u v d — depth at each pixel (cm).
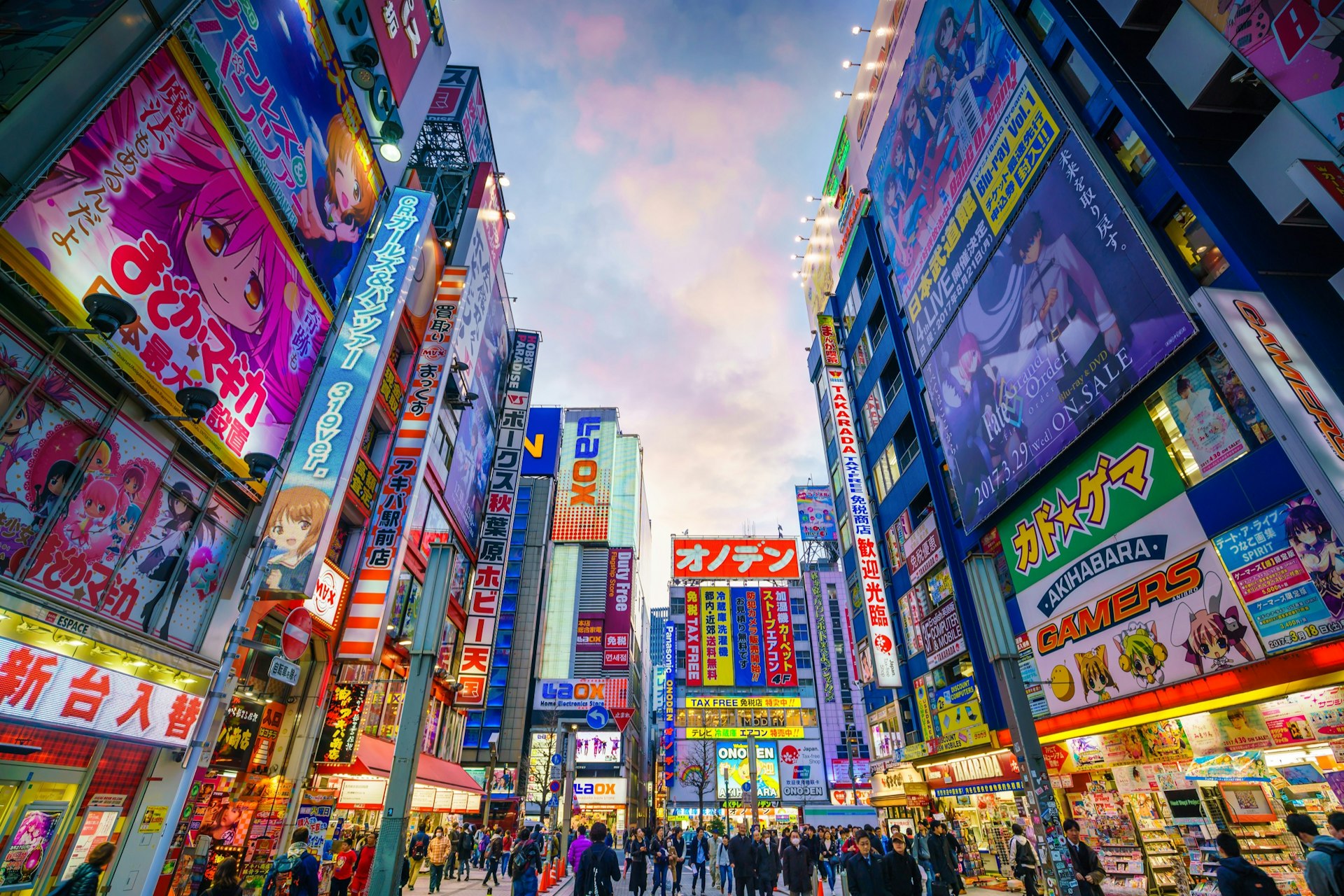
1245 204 1327
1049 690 1817
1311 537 1123
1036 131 1950
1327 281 1234
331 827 1827
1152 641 1454
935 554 2742
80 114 855
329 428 1503
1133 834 1467
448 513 3133
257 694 1598
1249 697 1205
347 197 1705
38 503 827
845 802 6494
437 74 2247
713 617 7388
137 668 987
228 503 1241
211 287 1155
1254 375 1084
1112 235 1617
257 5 1307
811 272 4856
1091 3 1667
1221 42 1214
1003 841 2073
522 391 4338
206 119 1142
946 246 2508
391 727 2325
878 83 3369
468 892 1962
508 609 6925
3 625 767
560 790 2456
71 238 852
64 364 856
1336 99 1003
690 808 6500
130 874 991
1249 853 1196
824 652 7288
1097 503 1670
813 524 8681
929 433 2936
